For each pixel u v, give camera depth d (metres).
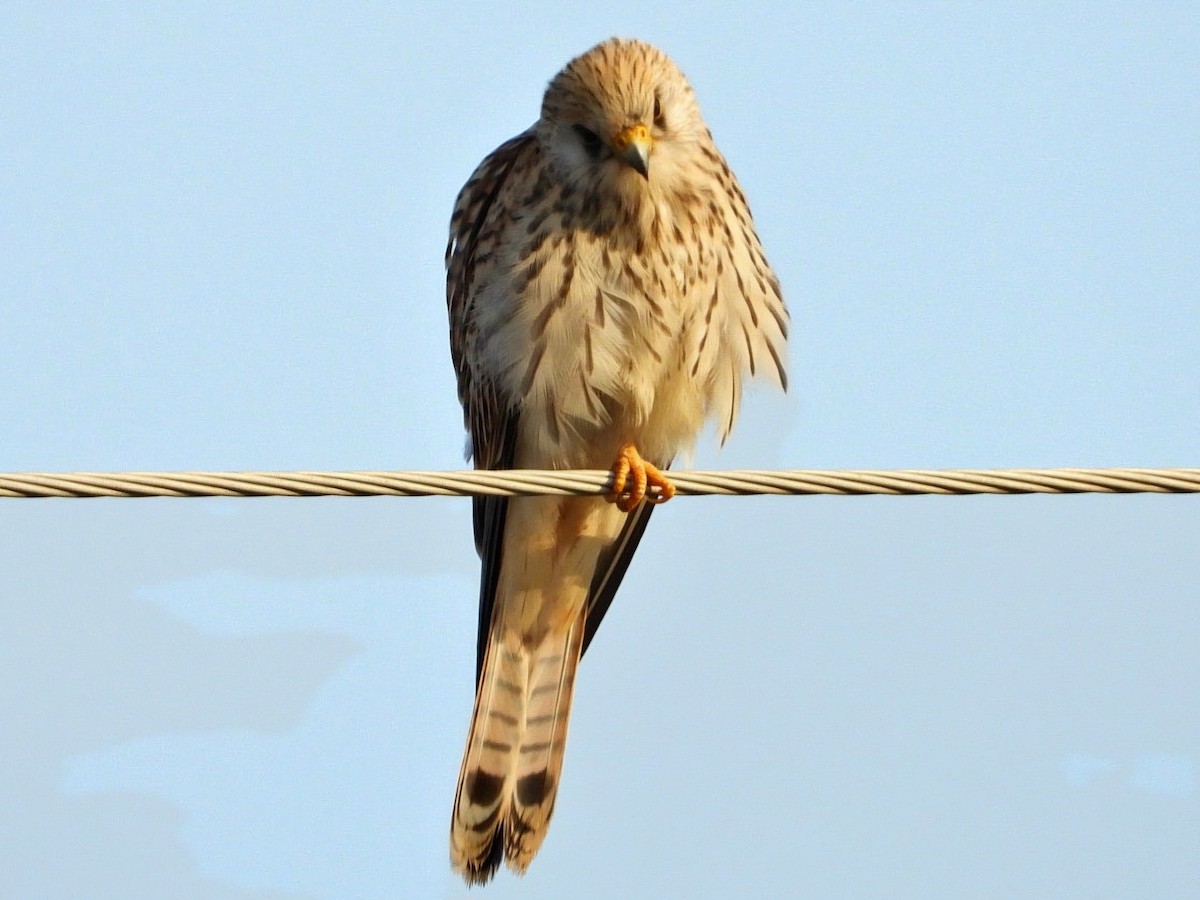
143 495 8.66
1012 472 8.78
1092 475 8.71
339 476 8.84
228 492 8.73
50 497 8.61
